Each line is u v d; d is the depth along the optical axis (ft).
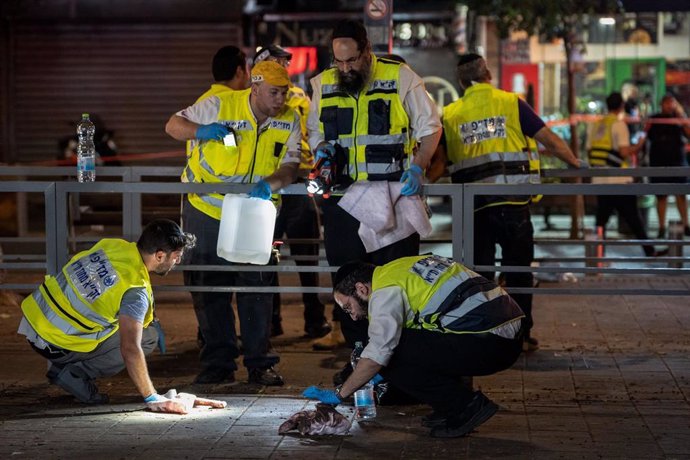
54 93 115.65
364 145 42.06
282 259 57.57
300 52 114.11
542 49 122.83
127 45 114.93
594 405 41.68
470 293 36.52
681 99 124.77
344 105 42.16
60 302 40.83
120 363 42.19
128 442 37.11
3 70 115.44
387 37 54.54
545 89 123.65
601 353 51.13
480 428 38.63
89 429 38.81
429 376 37.06
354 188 42.16
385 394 41.50
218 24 113.80
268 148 44.11
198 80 114.83
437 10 117.39
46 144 116.26
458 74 51.93
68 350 41.34
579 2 94.53
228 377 46.32
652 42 124.98
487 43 122.62
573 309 62.75
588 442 36.78
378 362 35.68
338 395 37.37
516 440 37.09
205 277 45.55
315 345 52.80
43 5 113.80
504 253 51.49
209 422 39.63
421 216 42.22
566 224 107.14
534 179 51.26
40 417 40.50
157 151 115.96
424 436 37.65
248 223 43.19
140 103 115.44
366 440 37.24
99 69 115.24
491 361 36.76
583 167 51.55
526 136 51.24
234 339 46.06
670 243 53.21
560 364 48.80
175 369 48.98
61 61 115.34
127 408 41.73
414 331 36.78
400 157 42.39
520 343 37.37
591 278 73.56
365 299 36.94
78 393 42.16
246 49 114.83
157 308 64.59
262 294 45.42
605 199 83.15
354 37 40.98
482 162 50.78
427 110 42.01
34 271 78.69
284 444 36.86
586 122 119.03
